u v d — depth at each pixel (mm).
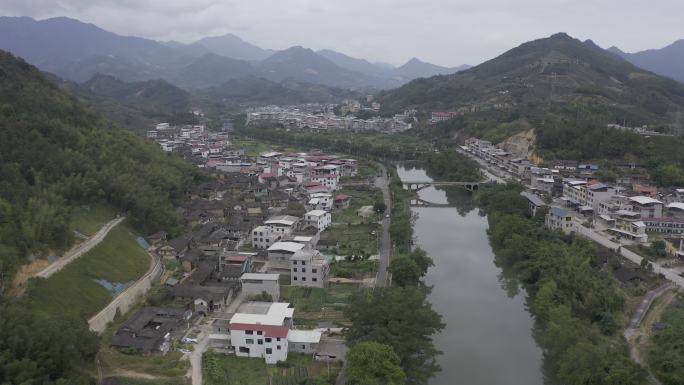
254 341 122250
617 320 136500
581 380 107812
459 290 172750
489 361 129375
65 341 103125
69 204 178375
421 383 117375
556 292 146875
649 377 113688
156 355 121812
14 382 92312
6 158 172500
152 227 199500
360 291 149500
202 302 145875
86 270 146750
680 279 165250
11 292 124500
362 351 106625
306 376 113250
